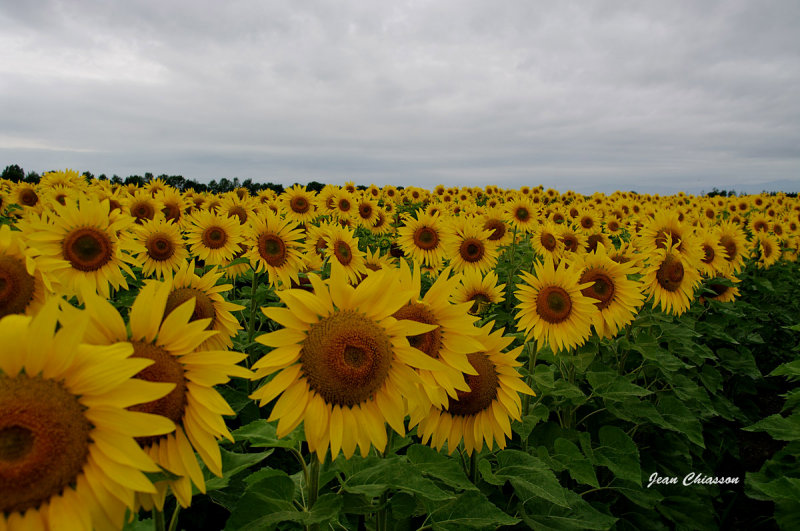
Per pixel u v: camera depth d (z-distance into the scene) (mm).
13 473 1465
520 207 13875
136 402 1611
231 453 2576
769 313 10438
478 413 3297
